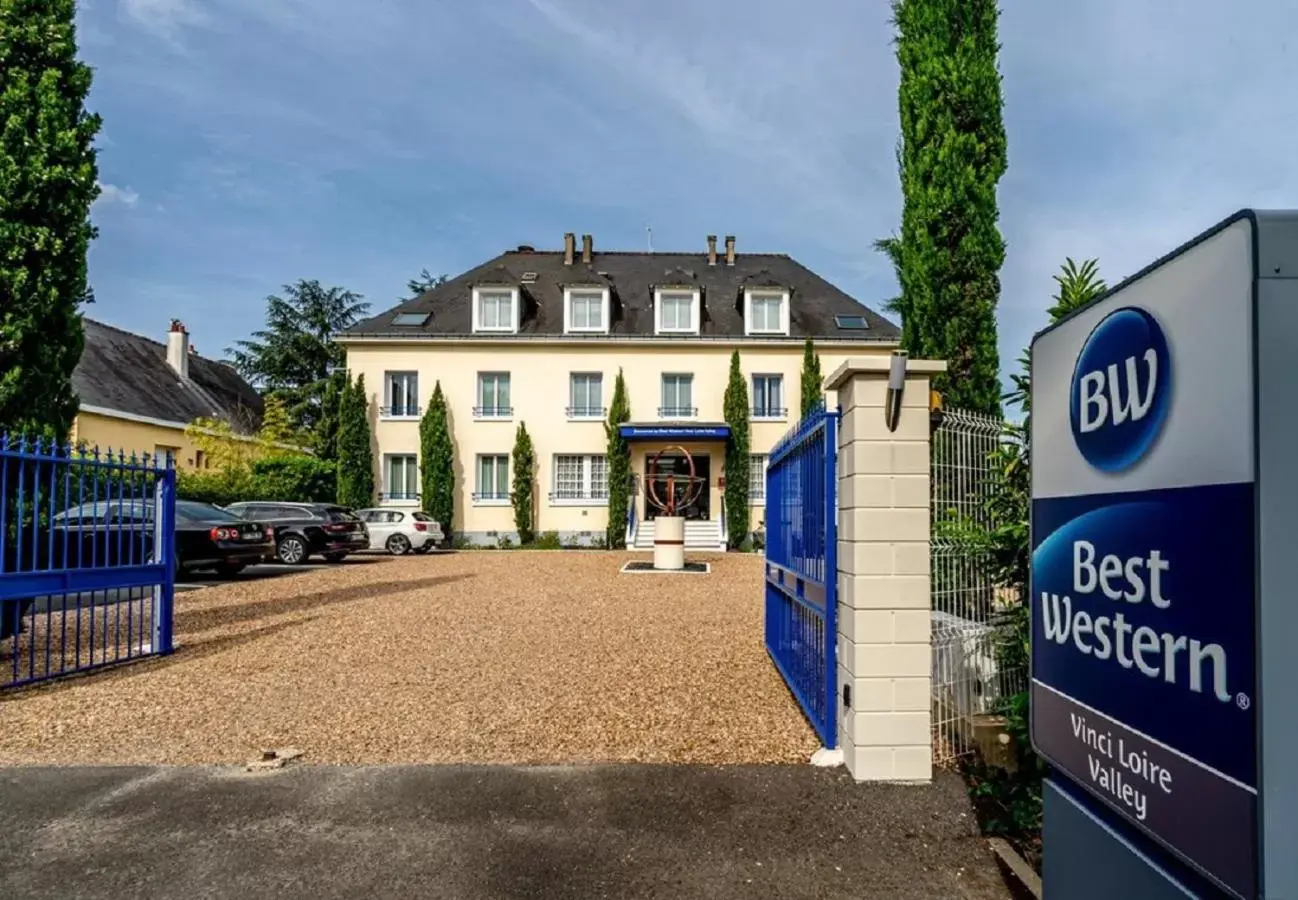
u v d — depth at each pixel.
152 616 6.91
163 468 6.96
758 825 3.34
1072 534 2.04
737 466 23.58
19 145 6.43
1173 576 1.62
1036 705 2.24
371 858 3.03
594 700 5.43
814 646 4.73
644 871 2.94
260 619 8.91
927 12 5.97
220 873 2.92
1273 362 1.39
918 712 3.84
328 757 4.23
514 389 24.36
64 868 2.96
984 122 5.83
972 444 4.51
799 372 24.28
